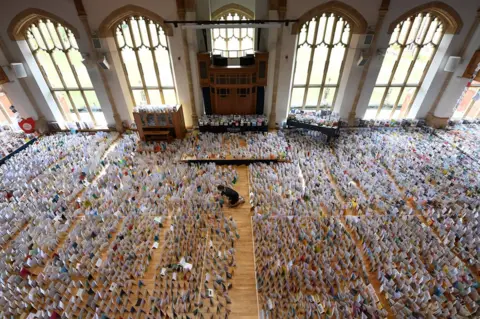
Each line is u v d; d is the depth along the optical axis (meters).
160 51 20.75
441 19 18.98
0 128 23.44
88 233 13.02
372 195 15.45
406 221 13.81
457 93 21.20
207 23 18.23
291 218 13.88
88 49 19.55
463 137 21.88
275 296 10.32
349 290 10.52
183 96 22.27
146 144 21.28
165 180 17.00
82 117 24.17
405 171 17.77
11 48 19.39
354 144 20.78
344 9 18.11
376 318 9.56
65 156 20.06
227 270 11.68
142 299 10.30
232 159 19.19
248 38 22.58
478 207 14.69
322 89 22.83
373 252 12.11
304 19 18.56
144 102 23.47
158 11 18.34
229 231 13.42
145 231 13.45
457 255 12.30
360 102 22.34
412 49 20.48
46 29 19.30
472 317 9.77
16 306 10.08
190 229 13.67
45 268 11.26
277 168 18.17
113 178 17.09
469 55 19.55
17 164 18.64
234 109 23.55
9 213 14.30
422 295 10.14
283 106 22.78
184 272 11.38
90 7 17.83
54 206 14.94
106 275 11.21
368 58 19.73
